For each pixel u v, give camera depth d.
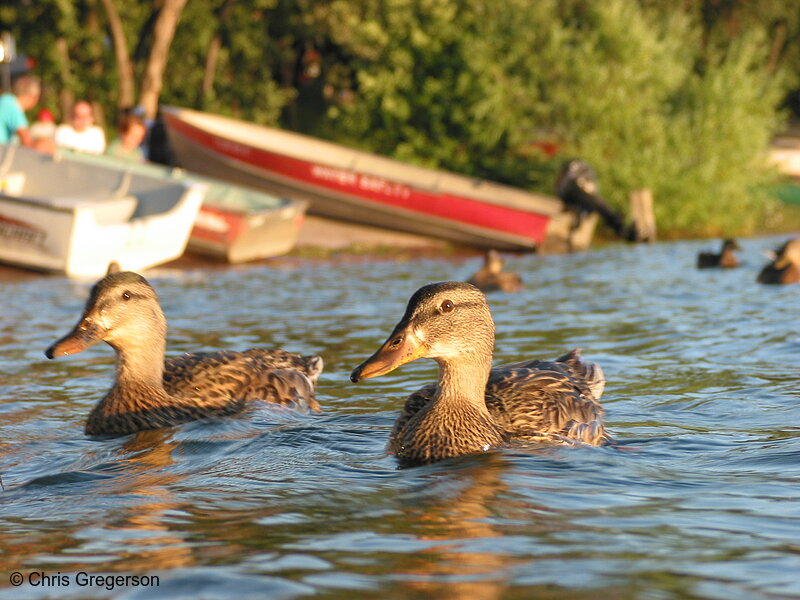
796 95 66.25
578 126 34.56
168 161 31.39
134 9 41.44
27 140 24.16
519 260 25.44
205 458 7.22
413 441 7.27
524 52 34.72
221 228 22.59
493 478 6.53
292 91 48.72
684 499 5.97
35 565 4.93
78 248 19.36
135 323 8.29
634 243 30.84
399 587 4.52
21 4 39.00
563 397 7.86
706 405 8.75
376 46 35.34
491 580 4.59
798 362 10.43
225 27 43.94
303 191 29.75
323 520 5.61
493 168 35.22
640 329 12.92
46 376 10.28
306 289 17.95
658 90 35.41
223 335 12.70
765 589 4.45
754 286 17.78
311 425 8.22
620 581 4.56
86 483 6.56
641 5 47.06
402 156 34.78
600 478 6.50
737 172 35.69
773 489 6.16
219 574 4.71
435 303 7.30
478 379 7.43
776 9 55.38
